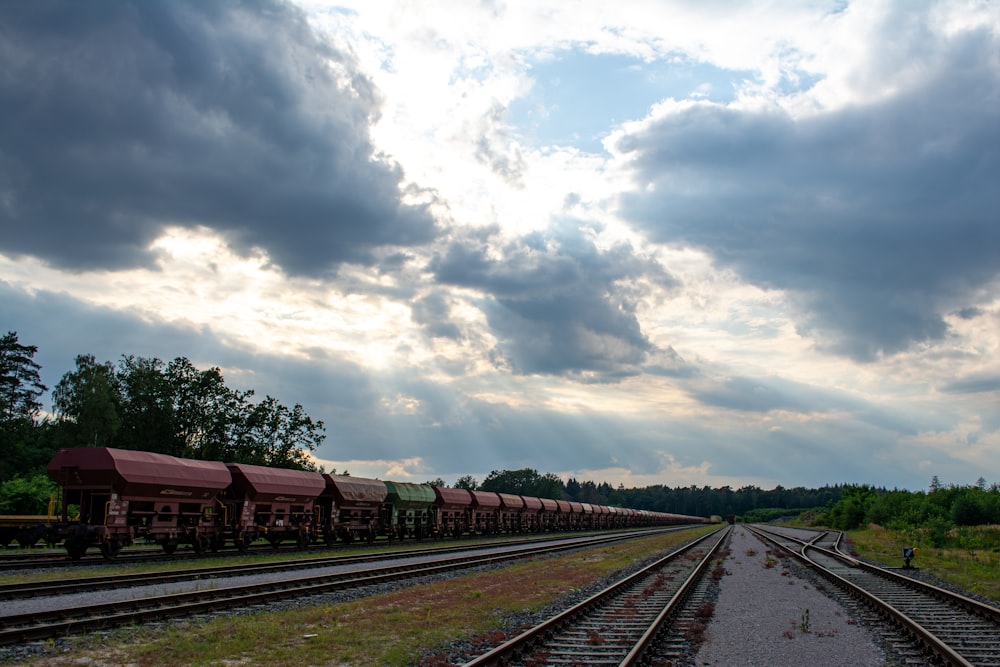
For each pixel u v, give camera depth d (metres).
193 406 77.25
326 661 12.41
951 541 53.78
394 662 12.29
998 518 78.44
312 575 25.22
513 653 12.84
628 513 118.81
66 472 29.38
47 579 21.12
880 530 87.81
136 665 11.74
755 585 25.45
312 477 40.72
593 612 18.23
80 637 13.40
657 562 32.84
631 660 12.13
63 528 28.86
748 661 12.81
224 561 29.38
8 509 58.84
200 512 33.09
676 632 15.54
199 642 13.34
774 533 88.44
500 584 24.62
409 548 43.31
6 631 12.71
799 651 13.70
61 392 71.25
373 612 17.42
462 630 15.56
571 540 59.25
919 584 24.14
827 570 28.88
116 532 29.08
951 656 12.42
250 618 15.91
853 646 14.30
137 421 75.38
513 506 70.62
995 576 29.80
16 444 68.50
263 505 37.03
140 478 29.47
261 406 78.94
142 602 16.58
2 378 66.75
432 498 55.22
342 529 43.81
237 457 75.25
